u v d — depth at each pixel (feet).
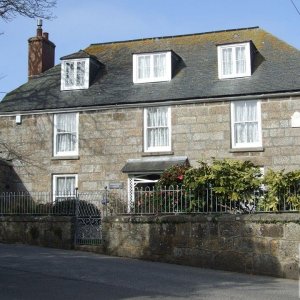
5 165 77.97
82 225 57.16
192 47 84.28
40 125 79.87
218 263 46.85
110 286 36.70
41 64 88.79
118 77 81.71
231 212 48.03
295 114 69.36
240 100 71.72
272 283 40.73
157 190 52.19
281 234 44.34
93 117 77.61
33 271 42.09
